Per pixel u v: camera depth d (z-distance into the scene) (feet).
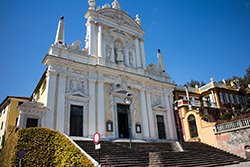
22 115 58.34
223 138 71.36
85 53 78.23
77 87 71.05
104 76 77.56
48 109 61.98
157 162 40.73
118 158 46.01
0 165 55.01
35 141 48.75
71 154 43.86
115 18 91.35
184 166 46.80
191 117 86.99
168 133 86.48
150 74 93.40
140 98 84.69
